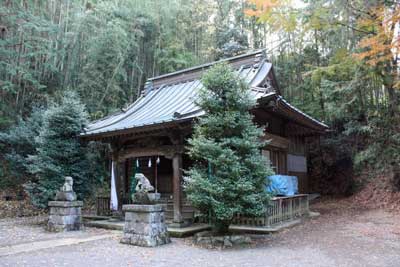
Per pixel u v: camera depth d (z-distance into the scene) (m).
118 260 5.43
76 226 9.09
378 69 9.57
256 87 9.12
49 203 9.16
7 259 5.47
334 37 13.81
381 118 12.24
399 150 11.51
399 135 11.23
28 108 14.58
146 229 6.68
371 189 13.78
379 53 6.86
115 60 15.12
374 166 14.05
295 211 10.16
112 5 15.26
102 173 13.61
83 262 5.29
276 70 18.17
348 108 13.35
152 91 13.06
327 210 12.30
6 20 13.09
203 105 7.03
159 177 11.59
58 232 8.61
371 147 12.27
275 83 12.13
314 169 16.39
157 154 9.13
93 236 7.95
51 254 5.89
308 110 16.28
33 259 5.48
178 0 18.55
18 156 12.55
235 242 6.71
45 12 14.75
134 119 10.02
